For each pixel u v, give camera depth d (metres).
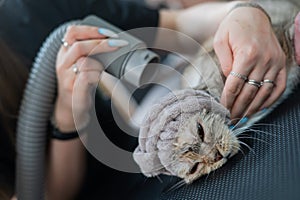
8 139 0.52
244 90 0.41
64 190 0.59
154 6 0.83
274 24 0.51
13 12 0.62
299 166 0.34
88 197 0.58
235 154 0.39
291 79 0.49
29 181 0.49
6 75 0.50
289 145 0.37
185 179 0.37
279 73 0.44
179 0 0.82
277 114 0.43
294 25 0.50
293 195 0.31
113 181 0.55
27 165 0.49
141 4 0.77
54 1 0.63
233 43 0.43
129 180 0.52
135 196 0.48
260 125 0.42
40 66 0.48
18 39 0.59
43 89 0.48
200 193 0.37
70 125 0.53
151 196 0.45
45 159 0.54
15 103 0.51
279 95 0.44
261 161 0.37
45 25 0.61
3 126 0.51
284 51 0.48
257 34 0.43
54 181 0.58
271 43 0.43
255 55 0.41
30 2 0.62
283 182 0.33
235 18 0.45
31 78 0.49
